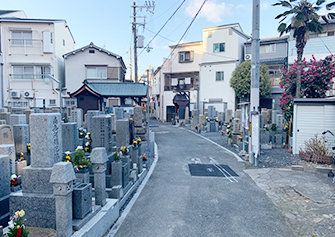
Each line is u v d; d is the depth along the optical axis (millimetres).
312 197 6801
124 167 7359
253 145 10828
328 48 21875
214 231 5312
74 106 22781
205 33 32750
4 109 18188
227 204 6715
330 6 11867
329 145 11258
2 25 26156
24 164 8484
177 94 34531
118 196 6492
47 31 26906
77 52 28594
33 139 4809
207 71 32656
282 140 14445
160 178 9289
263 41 27969
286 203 6617
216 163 11438
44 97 27094
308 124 11773
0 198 5125
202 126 22688
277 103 28312
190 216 6059
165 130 25266
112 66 29109
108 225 5434
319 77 13742
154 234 5238
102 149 5609
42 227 4637
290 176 8812
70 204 4273
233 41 31078
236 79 28500
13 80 26609
